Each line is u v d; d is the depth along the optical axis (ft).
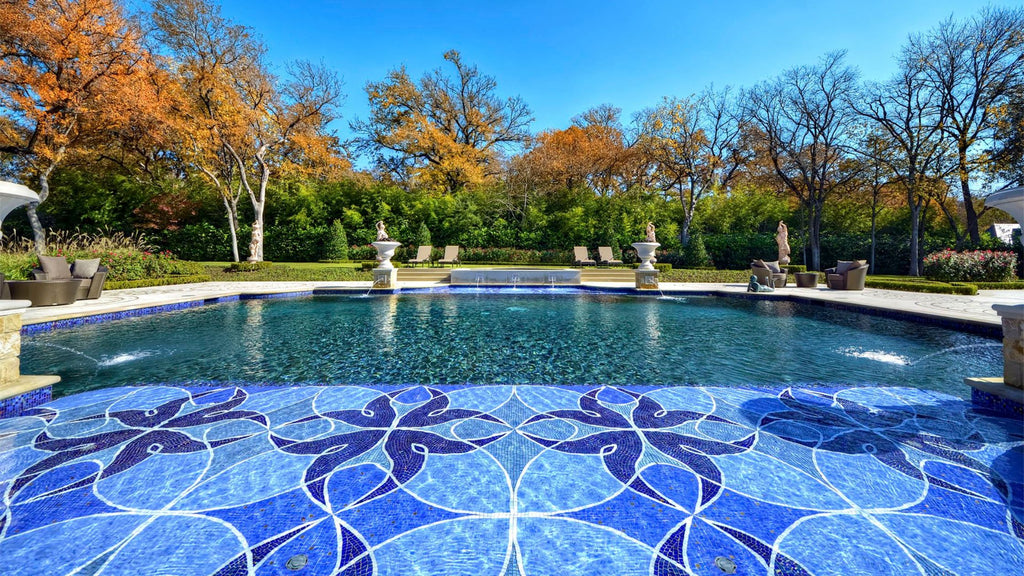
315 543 4.54
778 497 5.47
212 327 19.29
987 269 39.24
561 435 7.43
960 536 4.66
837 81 55.26
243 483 5.74
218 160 54.39
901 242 58.08
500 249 61.26
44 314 18.66
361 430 7.64
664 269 51.90
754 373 12.14
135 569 4.13
